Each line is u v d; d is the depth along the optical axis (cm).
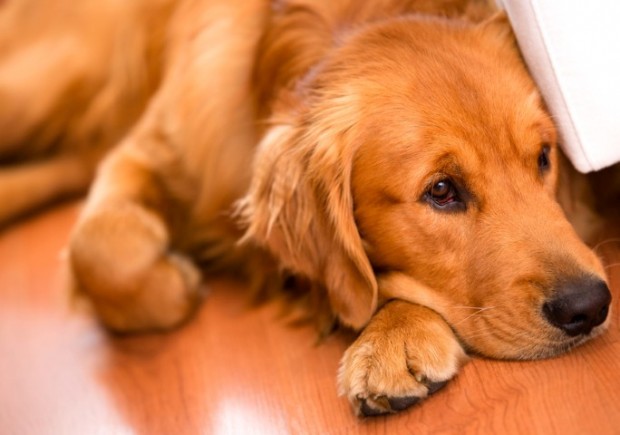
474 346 85
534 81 87
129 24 118
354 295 88
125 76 120
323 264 89
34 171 124
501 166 84
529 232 83
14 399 96
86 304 101
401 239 86
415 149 85
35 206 123
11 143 126
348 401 85
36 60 124
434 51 87
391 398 81
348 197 87
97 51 122
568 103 85
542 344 82
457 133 84
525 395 81
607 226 95
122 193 101
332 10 94
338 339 92
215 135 98
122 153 107
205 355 95
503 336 83
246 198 91
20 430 92
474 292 85
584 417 78
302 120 89
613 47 83
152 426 89
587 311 80
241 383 90
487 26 90
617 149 86
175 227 104
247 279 102
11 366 100
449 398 82
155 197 103
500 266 83
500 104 85
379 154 86
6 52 126
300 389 88
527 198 84
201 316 100
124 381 95
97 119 124
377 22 91
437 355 82
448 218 85
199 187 101
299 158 89
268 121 92
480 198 84
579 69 84
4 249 118
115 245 97
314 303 93
